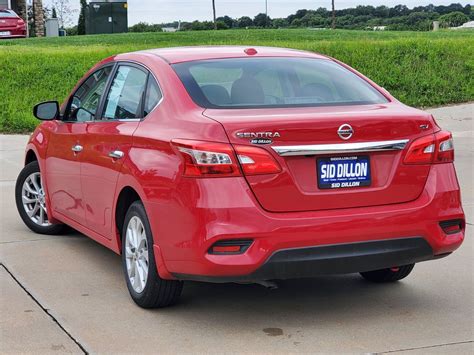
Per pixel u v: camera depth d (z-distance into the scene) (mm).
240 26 54594
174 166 4473
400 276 5465
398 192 4598
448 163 4820
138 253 4984
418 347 4320
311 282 5617
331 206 4445
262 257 4277
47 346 4336
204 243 4270
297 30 30625
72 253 6457
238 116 4477
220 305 5078
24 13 35781
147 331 4582
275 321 4766
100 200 5516
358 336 4496
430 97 18422
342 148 4449
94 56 20188
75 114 6289
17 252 6484
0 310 4953
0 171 10781
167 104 4867
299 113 4551
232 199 4273
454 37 25500
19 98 17375
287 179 4359
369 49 20906
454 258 6238
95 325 4684
